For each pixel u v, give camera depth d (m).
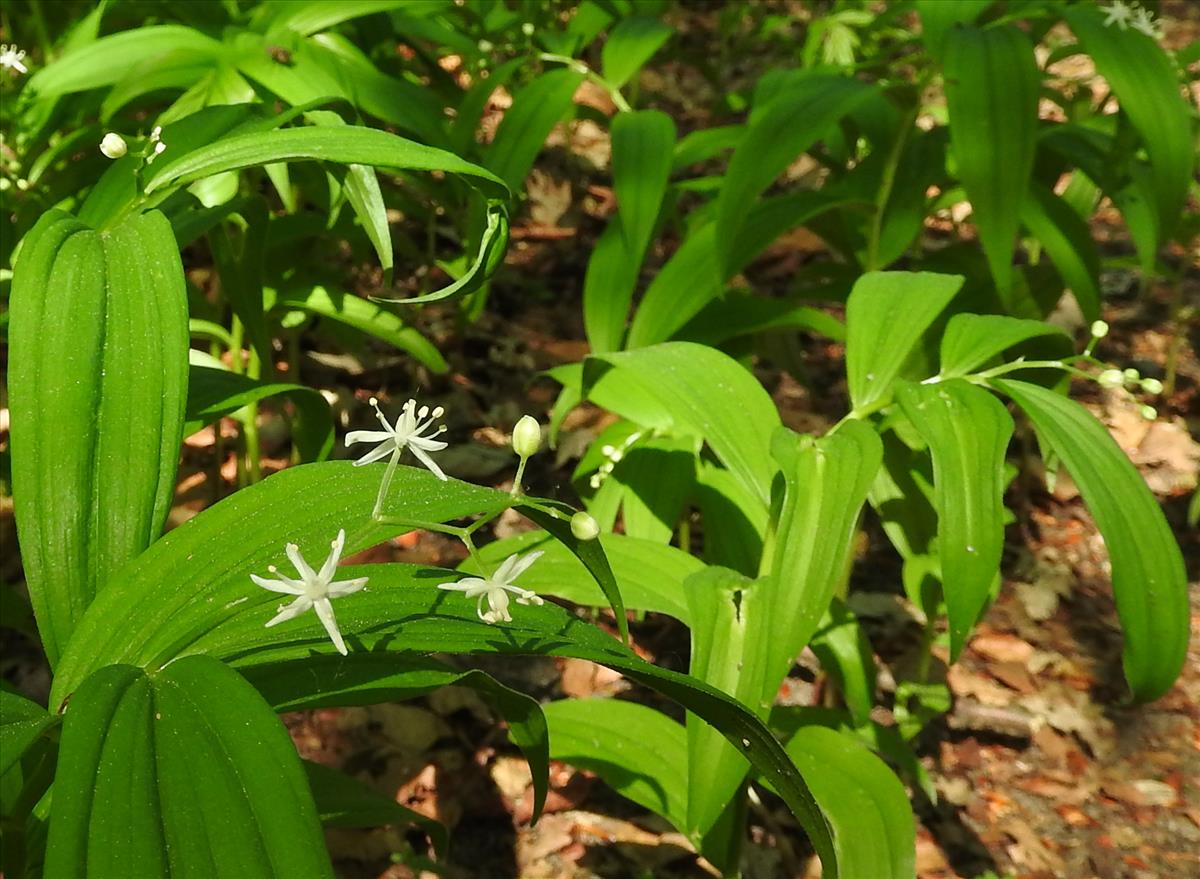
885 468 0.23
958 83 0.22
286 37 0.25
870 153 0.27
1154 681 0.17
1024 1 0.25
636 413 0.24
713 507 0.23
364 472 0.13
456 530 0.11
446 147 0.27
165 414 0.13
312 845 0.09
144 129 0.25
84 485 0.12
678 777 0.20
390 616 0.11
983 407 0.17
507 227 0.15
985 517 0.16
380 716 0.26
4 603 0.20
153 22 0.28
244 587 0.11
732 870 0.20
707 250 0.25
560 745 0.20
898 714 0.24
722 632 0.17
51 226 0.14
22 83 0.26
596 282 0.27
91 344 0.13
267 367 0.25
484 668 0.27
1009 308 0.26
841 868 0.18
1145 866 0.24
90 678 0.10
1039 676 0.28
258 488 0.12
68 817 0.09
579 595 0.18
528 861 0.23
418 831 0.24
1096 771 0.26
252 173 0.26
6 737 0.10
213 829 0.09
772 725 0.20
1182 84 0.28
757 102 0.25
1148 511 0.17
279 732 0.09
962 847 0.24
